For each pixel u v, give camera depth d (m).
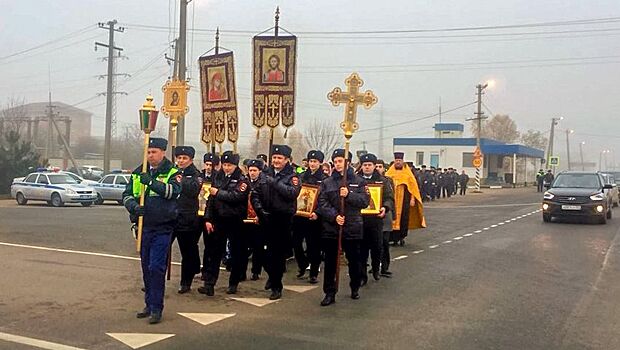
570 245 14.88
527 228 19.03
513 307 8.27
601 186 21.36
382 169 10.69
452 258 12.65
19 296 8.44
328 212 8.26
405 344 6.50
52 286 9.11
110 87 42.50
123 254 12.36
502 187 55.66
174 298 8.53
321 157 9.97
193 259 8.86
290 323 7.31
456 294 9.05
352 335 6.82
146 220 7.30
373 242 9.72
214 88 12.86
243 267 9.22
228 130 12.64
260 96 12.84
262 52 12.77
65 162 59.19
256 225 9.28
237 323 7.29
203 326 7.13
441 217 23.33
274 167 8.66
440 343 6.56
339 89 8.97
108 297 8.46
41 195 29.36
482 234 17.25
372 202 9.65
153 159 7.30
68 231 16.45
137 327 7.02
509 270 11.21
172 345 6.37
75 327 6.97
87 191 29.23
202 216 9.20
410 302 8.50
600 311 8.11
